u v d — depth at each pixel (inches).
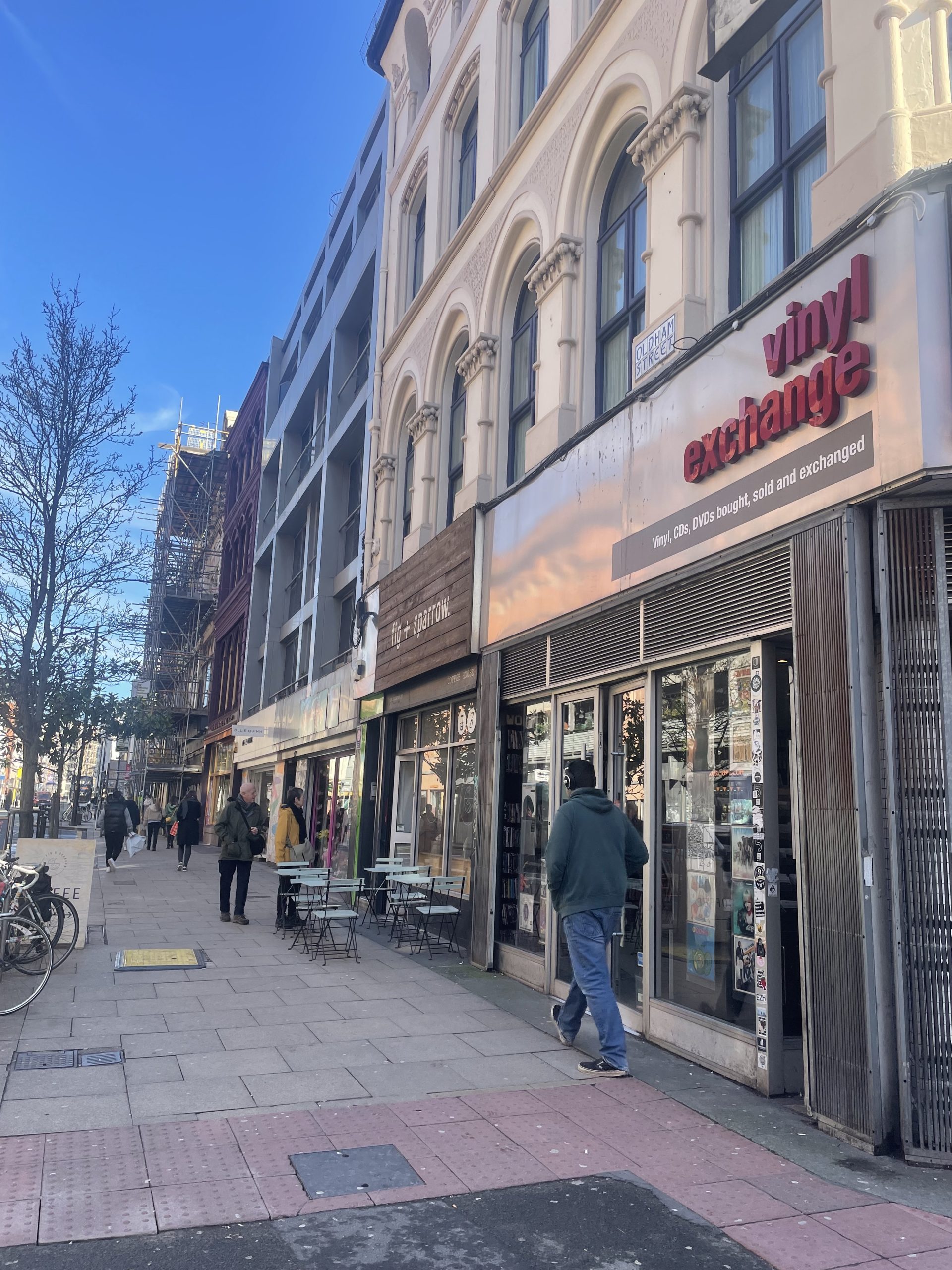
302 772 881.5
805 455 207.0
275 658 1143.6
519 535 371.2
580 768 247.0
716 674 247.0
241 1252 131.0
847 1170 165.8
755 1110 198.1
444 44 561.9
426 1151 170.2
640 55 319.3
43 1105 187.9
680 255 280.2
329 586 868.0
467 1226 141.0
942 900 173.2
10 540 538.3
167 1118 183.3
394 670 521.3
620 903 234.8
